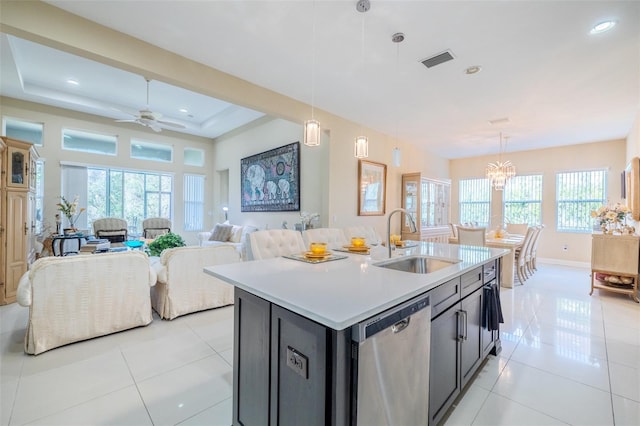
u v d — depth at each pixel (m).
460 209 8.16
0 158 3.49
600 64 2.94
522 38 2.53
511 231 6.58
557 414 1.73
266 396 1.33
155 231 6.53
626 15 2.20
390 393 1.21
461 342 1.81
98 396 1.84
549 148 6.70
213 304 3.40
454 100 3.94
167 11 2.28
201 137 8.15
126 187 6.91
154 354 2.38
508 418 1.70
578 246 6.29
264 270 1.71
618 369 2.22
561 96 3.75
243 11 2.27
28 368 2.15
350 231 3.47
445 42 2.61
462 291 1.85
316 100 4.01
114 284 2.71
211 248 3.35
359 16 2.29
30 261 4.29
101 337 2.67
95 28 2.43
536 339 2.74
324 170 4.69
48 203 5.72
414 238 6.00
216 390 1.92
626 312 3.46
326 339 1.04
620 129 5.21
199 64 3.05
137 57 2.64
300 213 5.46
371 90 3.66
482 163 7.76
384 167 5.68
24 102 5.41
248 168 6.83
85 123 6.16
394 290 1.30
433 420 1.52
